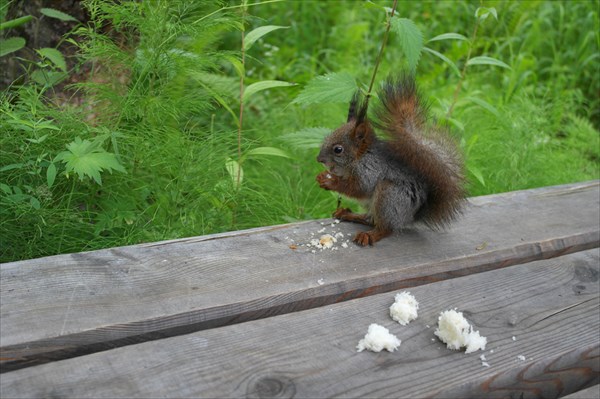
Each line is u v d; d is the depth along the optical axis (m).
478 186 1.62
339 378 1.02
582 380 1.08
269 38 2.21
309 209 1.54
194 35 1.38
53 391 0.98
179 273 1.11
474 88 1.99
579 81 2.24
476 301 1.12
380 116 1.21
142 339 1.05
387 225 1.20
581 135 1.88
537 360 1.05
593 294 1.14
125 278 1.10
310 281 1.12
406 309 1.08
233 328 1.06
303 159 1.64
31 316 1.04
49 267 1.10
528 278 1.16
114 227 1.33
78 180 1.34
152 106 1.37
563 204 1.31
